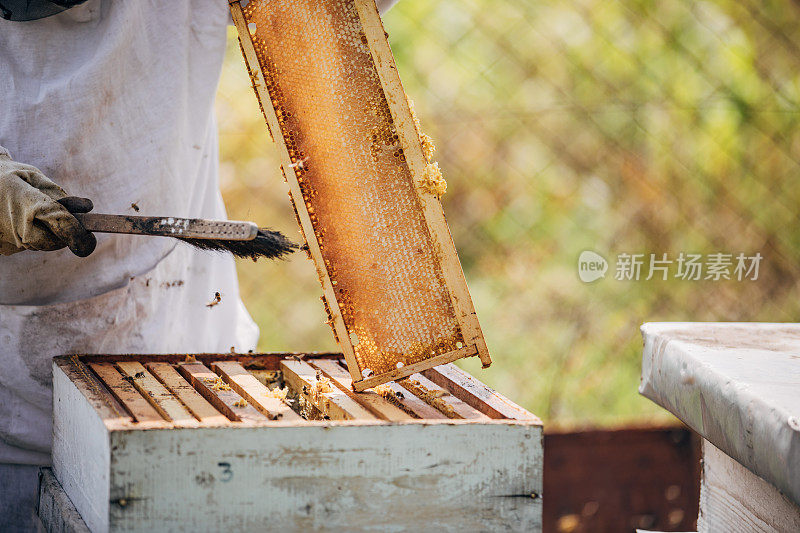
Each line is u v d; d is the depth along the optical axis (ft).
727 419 11.76
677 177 16.17
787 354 12.12
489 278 16.29
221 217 13.61
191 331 13.30
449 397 12.00
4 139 12.59
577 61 16.37
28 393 12.68
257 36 12.12
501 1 16.37
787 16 16.55
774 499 11.87
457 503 11.58
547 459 14.20
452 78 16.25
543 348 15.89
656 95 16.39
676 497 14.34
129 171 12.75
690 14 16.47
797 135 16.47
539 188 16.26
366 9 11.94
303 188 12.11
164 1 12.83
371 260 12.08
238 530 11.47
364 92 12.03
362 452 11.52
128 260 12.84
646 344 12.59
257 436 11.46
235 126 15.10
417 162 11.94
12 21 12.60
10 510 12.84
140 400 11.81
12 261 12.62
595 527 14.25
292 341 15.64
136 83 12.75
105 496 11.46
